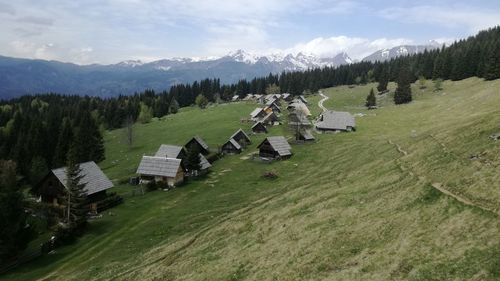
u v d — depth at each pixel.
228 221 61.09
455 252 31.75
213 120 185.25
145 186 94.88
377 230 40.25
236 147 122.62
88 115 172.38
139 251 58.56
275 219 54.12
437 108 143.88
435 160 54.62
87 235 67.50
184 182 97.56
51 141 134.50
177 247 55.06
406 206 43.03
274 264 40.72
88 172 85.00
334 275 34.78
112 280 48.47
